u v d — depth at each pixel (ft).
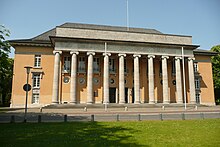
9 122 62.03
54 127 52.60
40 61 142.61
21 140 38.14
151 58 142.82
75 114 86.33
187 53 150.10
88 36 138.92
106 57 135.85
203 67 168.14
